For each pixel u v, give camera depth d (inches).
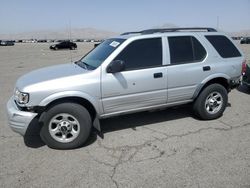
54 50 1712.6
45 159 163.8
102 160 161.0
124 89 185.2
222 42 226.1
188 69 205.9
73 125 175.6
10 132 208.4
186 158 159.9
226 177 138.7
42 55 1180.5
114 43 198.4
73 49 1804.9
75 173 147.3
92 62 195.9
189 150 170.4
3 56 1124.5
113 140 189.3
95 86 175.9
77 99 178.7
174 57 202.4
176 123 219.0
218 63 219.3
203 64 212.4
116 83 181.8
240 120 223.9
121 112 190.7
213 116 223.0
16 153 172.4
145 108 198.8
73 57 1032.8
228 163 152.6
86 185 136.0
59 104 170.7
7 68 646.5
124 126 214.8
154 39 197.0
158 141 185.5
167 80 199.0
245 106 266.1
